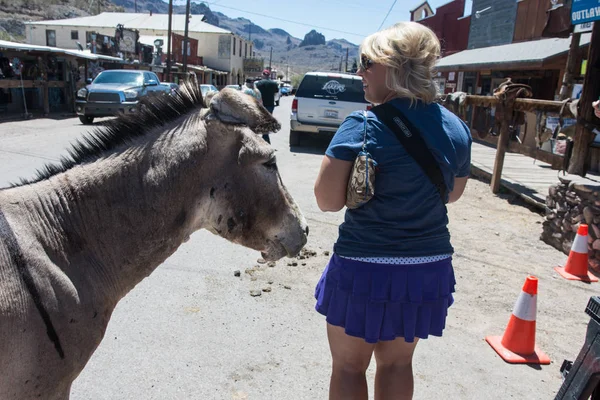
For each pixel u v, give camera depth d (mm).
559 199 6641
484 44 20516
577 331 4410
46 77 21500
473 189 10000
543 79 15211
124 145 1988
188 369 3471
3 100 21453
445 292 2191
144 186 1955
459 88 21531
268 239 2166
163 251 2047
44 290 1688
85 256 1885
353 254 2146
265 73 13117
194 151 1996
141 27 63625
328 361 3709
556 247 6625
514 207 8719
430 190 2092
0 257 1610
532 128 12617
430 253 2127
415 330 2145
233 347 3793
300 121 14406
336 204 2180
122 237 1951
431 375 3629
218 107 1968
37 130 15750
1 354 1558
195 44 56906
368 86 2221
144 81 19047
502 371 3746
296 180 9883
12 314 1575
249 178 2049
